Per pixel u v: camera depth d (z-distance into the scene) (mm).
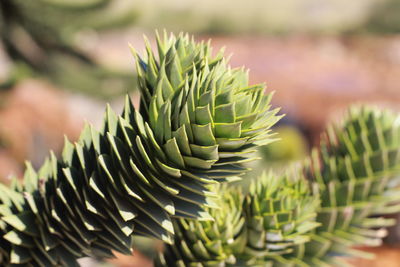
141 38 4988
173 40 492
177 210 475
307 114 4207
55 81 3043
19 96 2963
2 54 2979
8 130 2777
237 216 524
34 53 3070
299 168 596
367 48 6953
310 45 7492
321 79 5129
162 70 465
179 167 471
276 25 8867
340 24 8688
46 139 2945
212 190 502
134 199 477
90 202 476
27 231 477
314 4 8922
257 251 534
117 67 3533
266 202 537
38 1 2773
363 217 606
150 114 469
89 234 483
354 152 625
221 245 529
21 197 490
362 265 2469
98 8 2967
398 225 2541
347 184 599
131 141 474
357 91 4750
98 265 919
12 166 2648
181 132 452
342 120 654
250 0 8938
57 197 485
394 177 607
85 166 479
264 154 2412
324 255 585
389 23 8508
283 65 5844
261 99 464
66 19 2936
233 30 8719
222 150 463
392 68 5773
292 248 558
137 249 1867
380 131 617
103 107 3414
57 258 487
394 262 2480
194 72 452
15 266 489
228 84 473
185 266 528
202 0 8625
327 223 588
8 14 2883
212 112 456
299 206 534
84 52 3674
